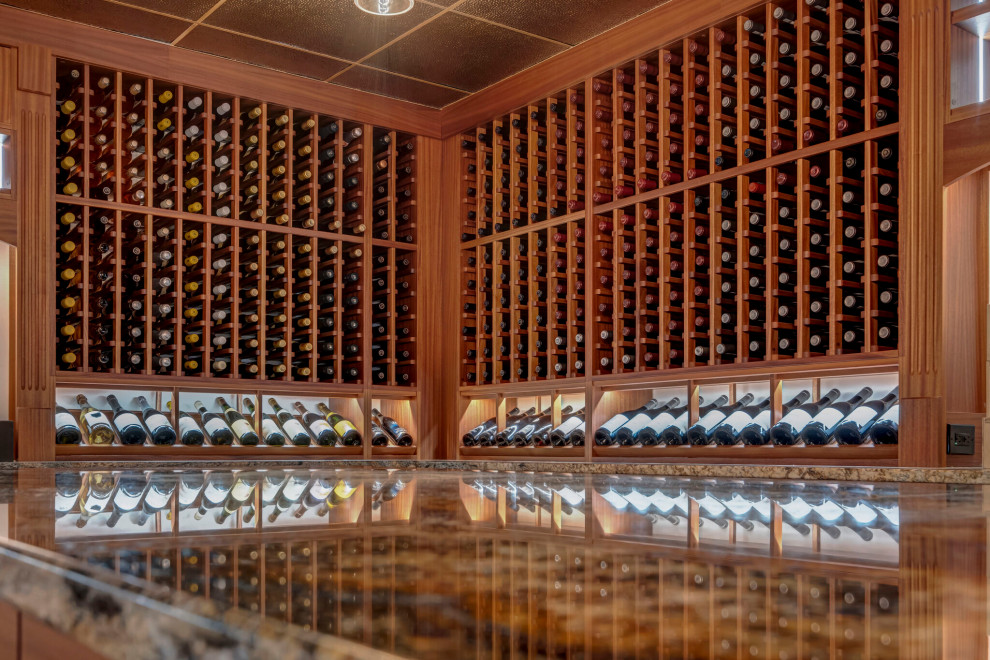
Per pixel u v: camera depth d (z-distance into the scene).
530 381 4.86
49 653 0.42
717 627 0.27
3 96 4.18
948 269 3.32
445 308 5.45
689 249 4.11
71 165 4.30
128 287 4.58
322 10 4.22
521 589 0.33
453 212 5.43
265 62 4.83
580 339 4.66
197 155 4.57
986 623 0.27
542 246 5.03
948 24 3.28
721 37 4.02
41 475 1.58
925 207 3.30
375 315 5.34
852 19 3.52
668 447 4.13
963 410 3.35
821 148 3.61
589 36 4.56
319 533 0.56
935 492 1.14
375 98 5.26
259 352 4.73
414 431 5.34
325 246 5.16
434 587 0.34
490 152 5.32
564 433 4.63
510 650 0.24
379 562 0.41
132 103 4.72
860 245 3.68
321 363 5.10
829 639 0.25
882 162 3.59
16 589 0.46
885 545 0.50
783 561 0.42
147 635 0.33
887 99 3.56
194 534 0.56
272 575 0.37
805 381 3.95
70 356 4.20
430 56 4.77
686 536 0.55
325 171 5.08
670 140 4.33
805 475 2.90
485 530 0.58
